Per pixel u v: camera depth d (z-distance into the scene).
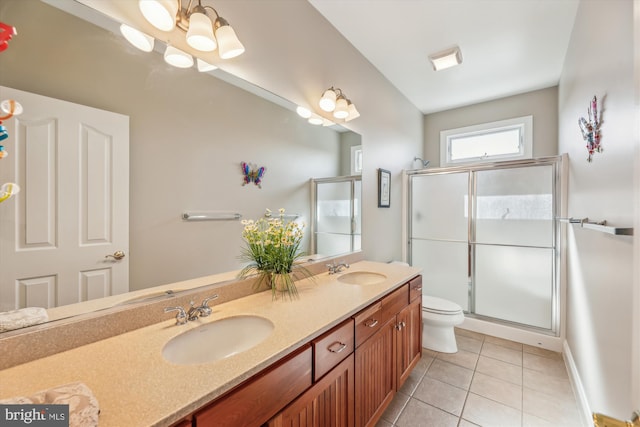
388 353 1.55
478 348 2.41
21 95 0.83
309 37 1.86
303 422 0.95
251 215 1.53
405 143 3.23
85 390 0.61
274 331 1.00
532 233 2.57
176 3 1.05
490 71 2.65
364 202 2.45
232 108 1.44
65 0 0.91
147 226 1.13
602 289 1.29
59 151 0.91
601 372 1.29
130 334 0.98
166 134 1.19
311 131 1.90
